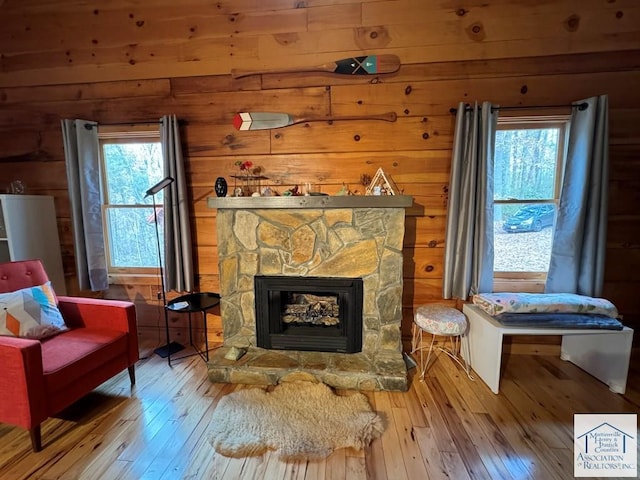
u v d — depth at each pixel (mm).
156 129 2730
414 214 2629
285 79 2600
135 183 2916
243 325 2510
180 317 2922
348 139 2602
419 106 2525
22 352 1545
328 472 1521
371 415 1883
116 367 2082
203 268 2848
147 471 1534
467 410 1962
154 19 2645
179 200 2662
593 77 2375
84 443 1708
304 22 2531
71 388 1787
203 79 2666
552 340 2641
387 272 2334
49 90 2799
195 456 1617
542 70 2404
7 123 2873
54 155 2863
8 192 2918
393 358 2324
